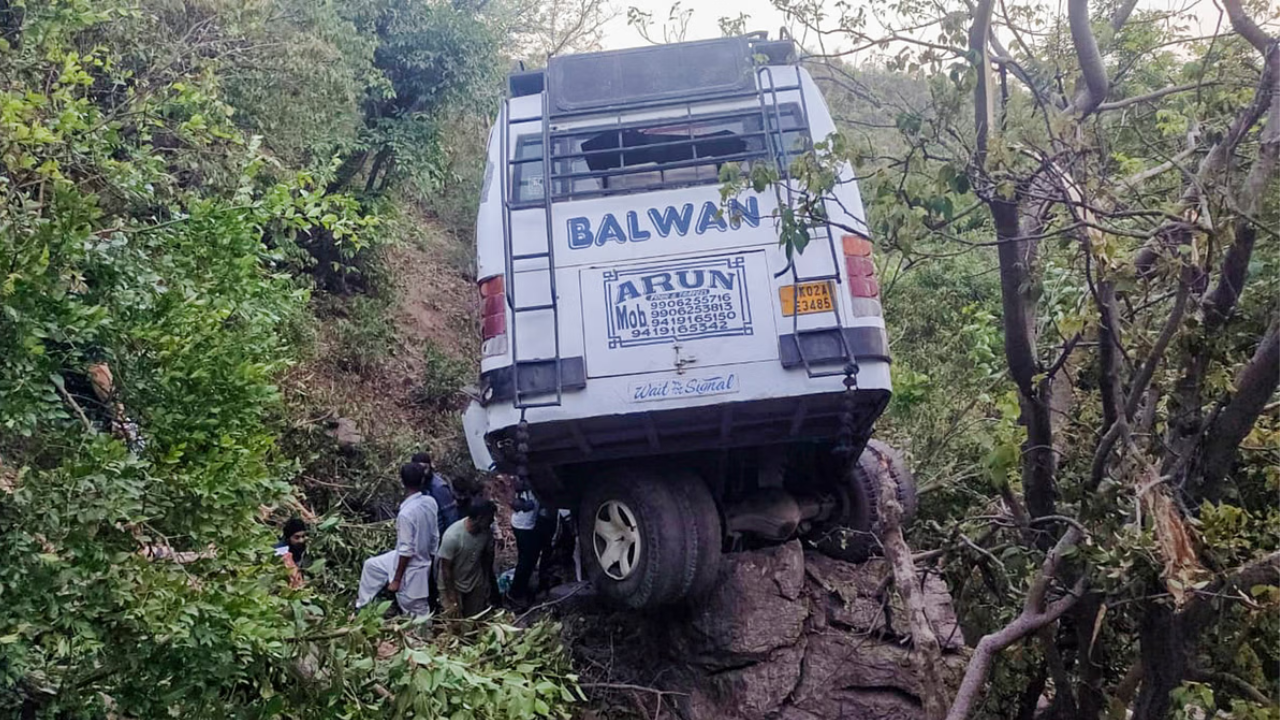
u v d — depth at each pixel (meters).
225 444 3.84
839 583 6.30
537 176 6.07
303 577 6.05
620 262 5.74
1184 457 4.34
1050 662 4.88
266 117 9.16
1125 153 5.60
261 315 4.30
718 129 6.29
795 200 5.41
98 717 3.75
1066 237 4.29
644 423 5.66
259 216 4.50
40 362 3.60
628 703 6.12
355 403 10.27
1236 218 3.98
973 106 4.80
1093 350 5.09
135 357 3.96
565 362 5.62
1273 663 4.32
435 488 7.98
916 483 7.48
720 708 5.85
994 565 5.22
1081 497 4.48
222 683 3.66
